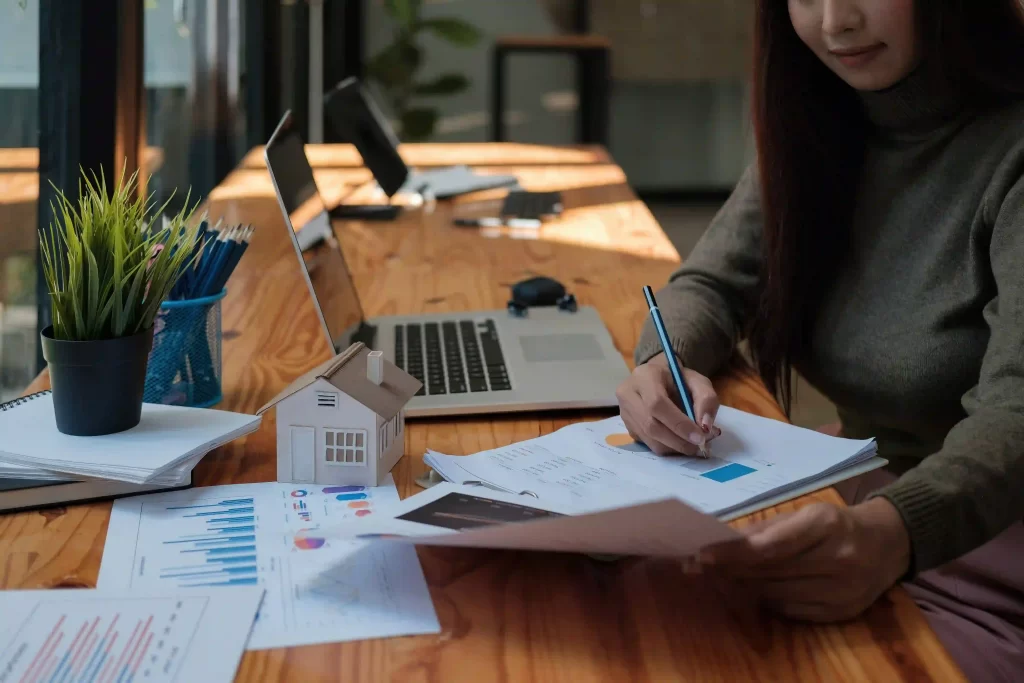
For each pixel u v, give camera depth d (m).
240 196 2.34
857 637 0.70
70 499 0.87
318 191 1.35
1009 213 1.04
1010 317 0.97
